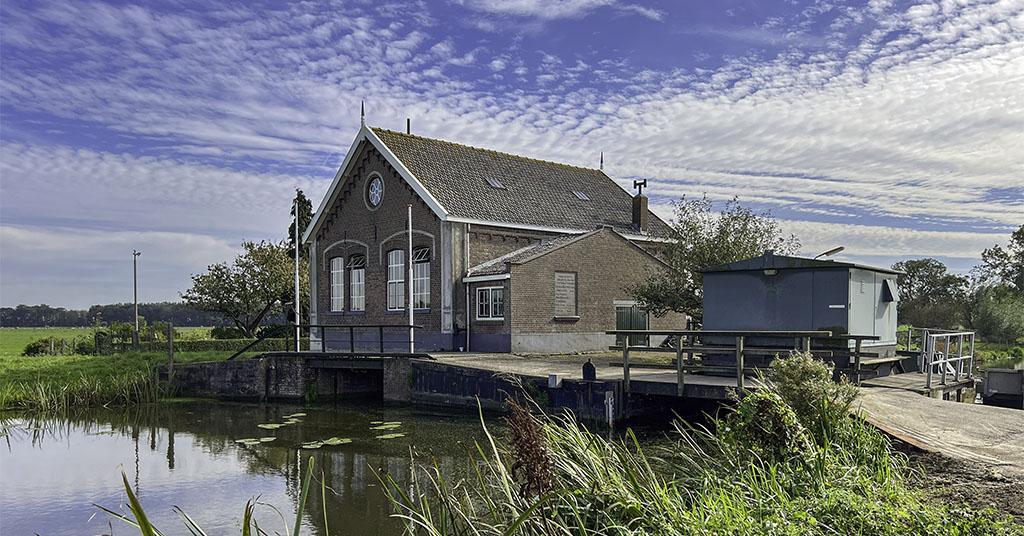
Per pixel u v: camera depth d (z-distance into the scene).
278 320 38.44
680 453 6.77
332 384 20.00
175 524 8.35
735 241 19.66
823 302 13.06
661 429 12.13
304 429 14.45
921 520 4.21
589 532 4.69
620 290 23.52
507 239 23.44
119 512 8.85
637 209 27.30
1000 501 4.97
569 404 12.93
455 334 21.89
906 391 10.48
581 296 22.31
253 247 36.00
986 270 48.59
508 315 20.55
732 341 14.16
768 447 5.70
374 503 8.77
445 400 15.78
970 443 6.82
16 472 11.09
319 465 10.95
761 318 13.81
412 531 5.15
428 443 12.20
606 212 27.36
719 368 11.30
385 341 24.02
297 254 23.95
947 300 46.72
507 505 4.84
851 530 4.16
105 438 14.10
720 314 14.38
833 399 6.54
